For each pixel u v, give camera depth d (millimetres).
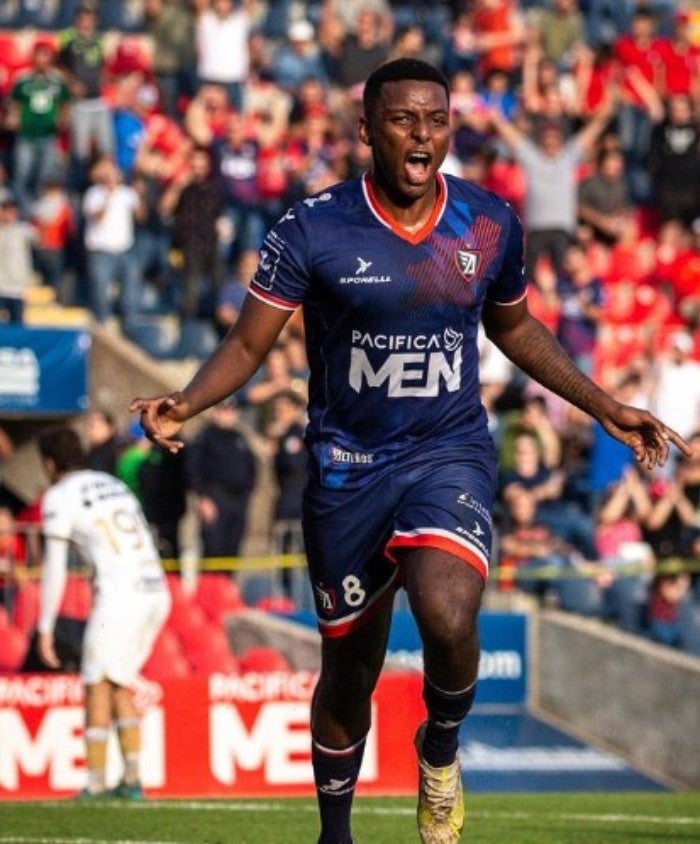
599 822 26453
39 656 33469
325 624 17281
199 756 32062
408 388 16797
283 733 32438
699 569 43906
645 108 62719
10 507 46250
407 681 32594
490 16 62719
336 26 62094
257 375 51812
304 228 16625
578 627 42312
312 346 17031
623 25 67938
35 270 54531
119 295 53750
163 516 42219
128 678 29719
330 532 17031
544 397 49469
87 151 54656
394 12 65375
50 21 62562
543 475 45406
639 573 45031
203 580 41531
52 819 25875
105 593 29500
